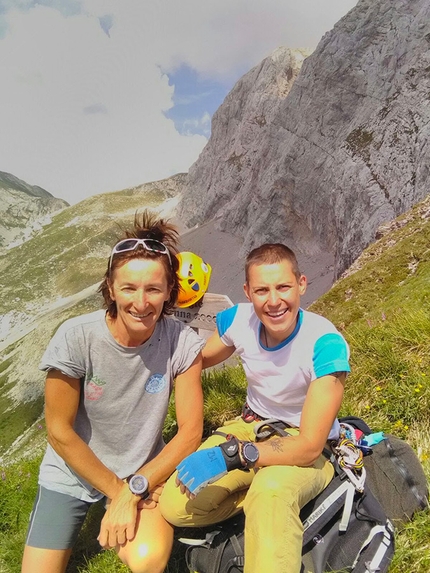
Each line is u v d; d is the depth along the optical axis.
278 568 0.80
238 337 1.13
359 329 2.21
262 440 1.05
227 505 1.00
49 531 1.11
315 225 45.56
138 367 1.08
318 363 0.98
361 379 1.64
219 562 0.93
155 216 1.10
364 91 42.22
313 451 0.92
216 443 1.07
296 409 1.07
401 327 1.79
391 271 6.49
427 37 39.69
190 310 2.14
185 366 1.14
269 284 0.98
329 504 0.92
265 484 0.88
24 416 43.22
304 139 46.41
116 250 1.02
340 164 40.09
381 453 1.06
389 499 1.01
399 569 0.93
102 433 1.12
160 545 1.02
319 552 0.89
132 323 1.02
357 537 0.92
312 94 46.91
